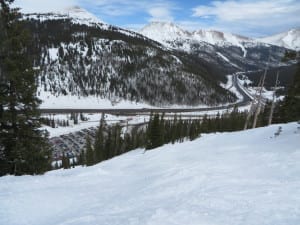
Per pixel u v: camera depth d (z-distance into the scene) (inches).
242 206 324.5
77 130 4589.1
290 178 428.5
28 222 379.2
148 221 303.4
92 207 418.3
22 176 657.6
